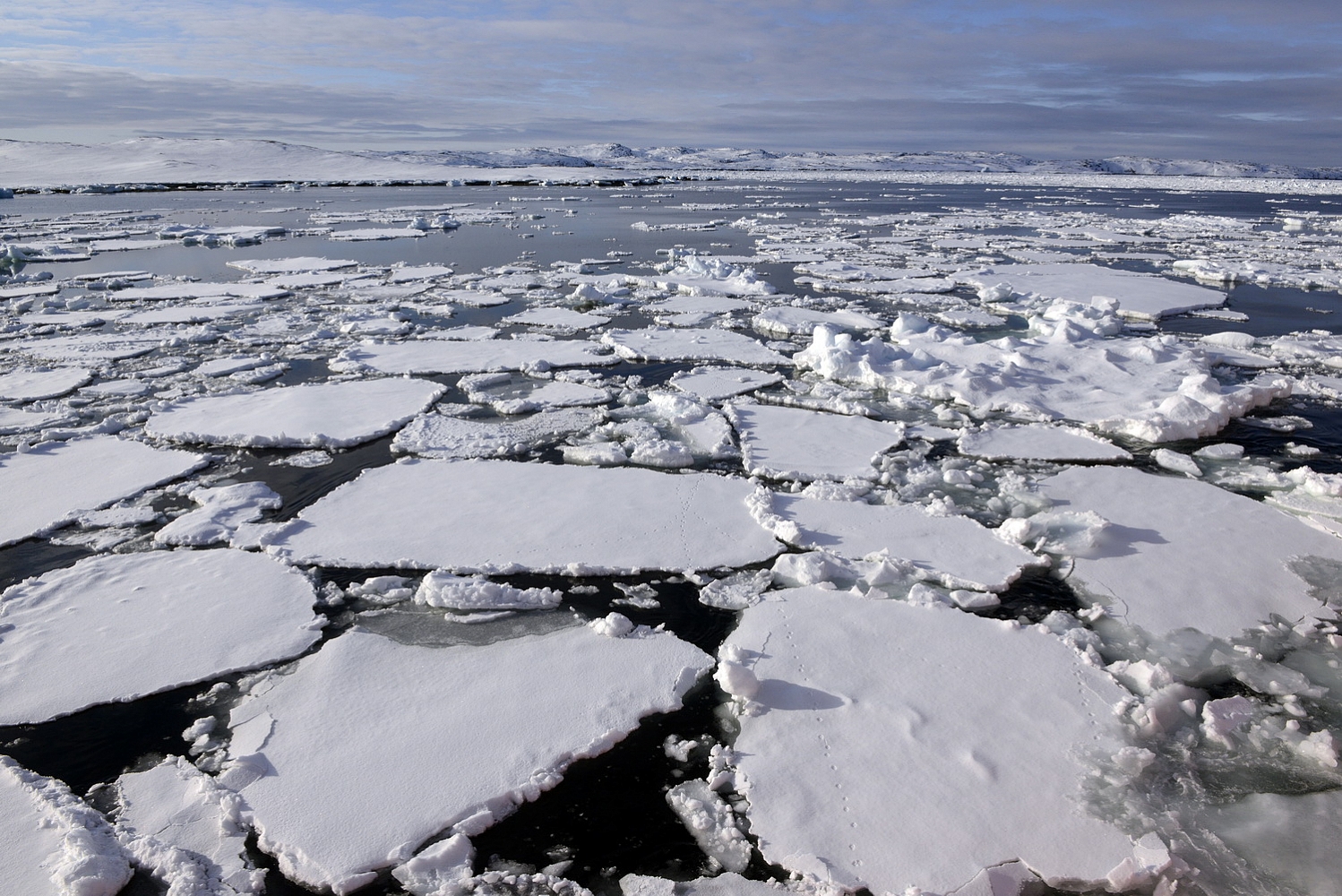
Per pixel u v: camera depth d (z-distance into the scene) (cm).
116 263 2275
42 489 718
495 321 1466
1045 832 354
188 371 1138
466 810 370
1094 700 438
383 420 892
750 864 345
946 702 436
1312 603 530
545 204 4569
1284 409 932
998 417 912
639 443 809
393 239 2831
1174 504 671
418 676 464
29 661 476
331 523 648
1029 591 553
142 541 633
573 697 445
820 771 391
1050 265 2055
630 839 361
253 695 448
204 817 368
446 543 617
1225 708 426
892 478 739
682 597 550
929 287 1750
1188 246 2491
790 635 497
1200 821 360
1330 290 1764
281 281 1884
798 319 1421
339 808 370
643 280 1864
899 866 338
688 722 433
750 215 3794
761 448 813
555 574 578
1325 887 326
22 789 384
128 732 426
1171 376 1005
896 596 546
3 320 1473
